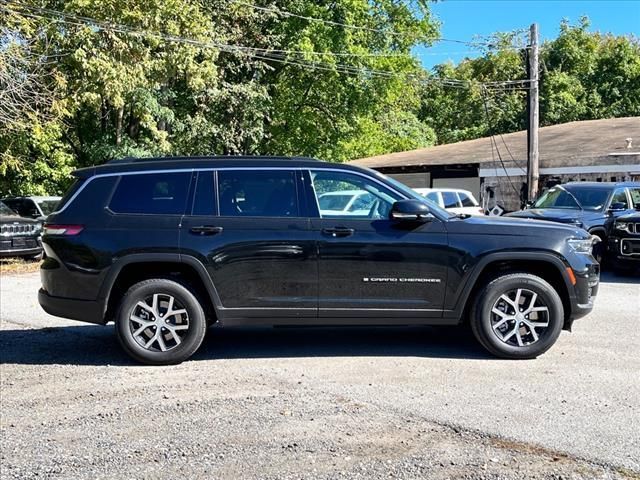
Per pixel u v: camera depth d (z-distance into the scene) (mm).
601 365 5867
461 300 6051
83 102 18297
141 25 17797
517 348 6055
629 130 22953
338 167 6223
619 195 13109
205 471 3732
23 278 12844
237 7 22906
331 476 3641
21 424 4531
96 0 16984
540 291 6051
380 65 26875
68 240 6016
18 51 15383
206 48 19594
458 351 6434
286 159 6277
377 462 3816
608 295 9930
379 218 6109
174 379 5566
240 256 5961
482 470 3688
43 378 5637
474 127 45688
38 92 16156
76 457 3957
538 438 4148
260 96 23719
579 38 42125
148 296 5992
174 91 22203
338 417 4570
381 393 5094
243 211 6102
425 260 6000
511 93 43562
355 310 6023
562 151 20719
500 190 21922
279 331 7438
